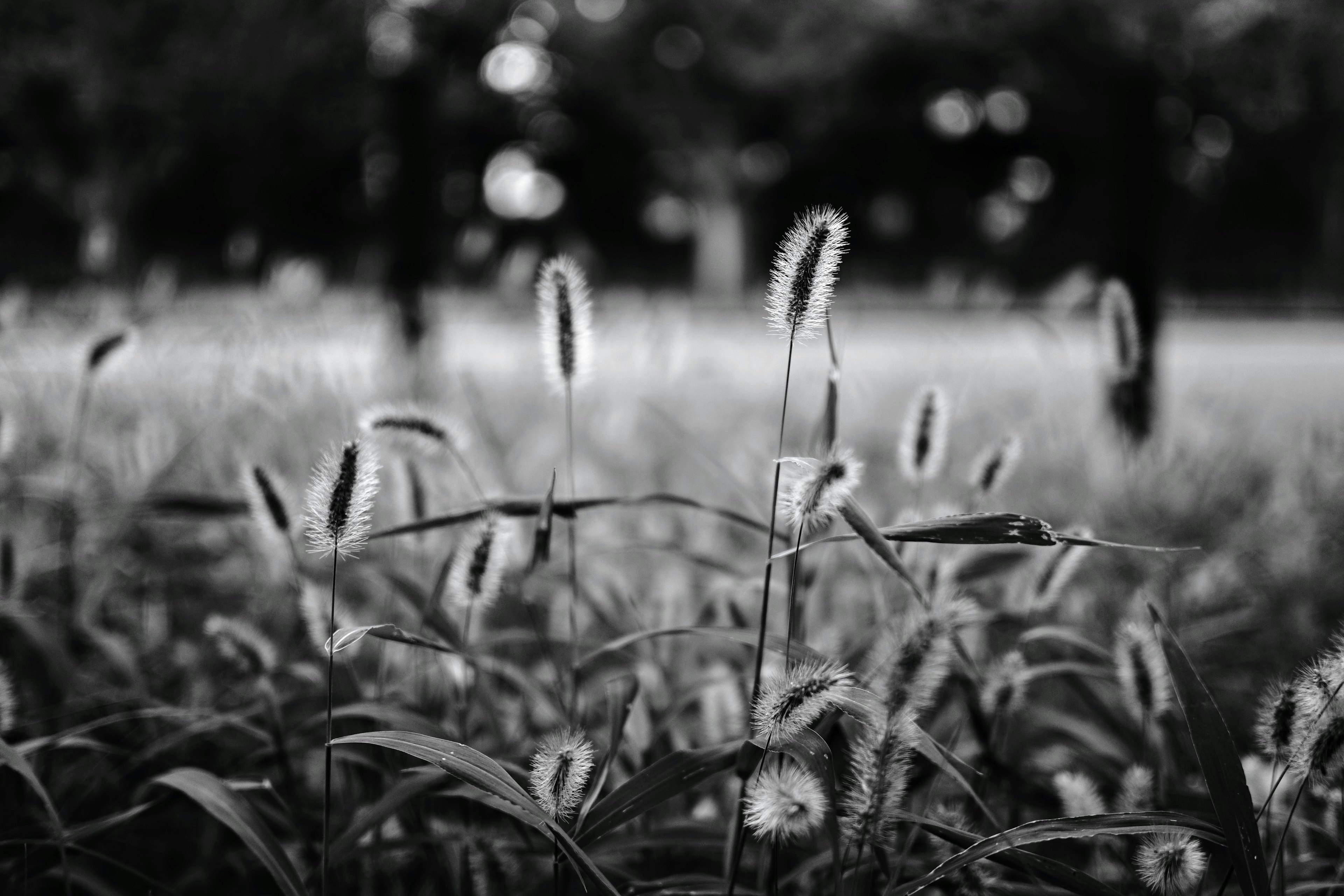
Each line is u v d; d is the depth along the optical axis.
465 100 18.95
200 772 2.11
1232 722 3.25
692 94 30.05
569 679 3.06
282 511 2.51
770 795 1.64
